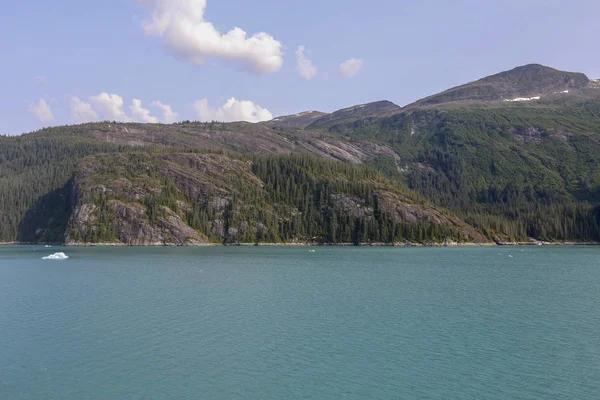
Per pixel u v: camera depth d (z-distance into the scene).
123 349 61.47
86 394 48.22
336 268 160.38
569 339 66.38
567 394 48.38
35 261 185.62
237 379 51.97
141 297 97.00
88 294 100.62
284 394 48.31
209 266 165.25
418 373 53.84
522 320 77.31
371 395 48.09
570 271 153.25
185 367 55.34
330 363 56.88
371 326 73.06
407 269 157.75
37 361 57.09
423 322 75.75
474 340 65.94
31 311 82.69
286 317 78.75
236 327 72.12
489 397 47.75
